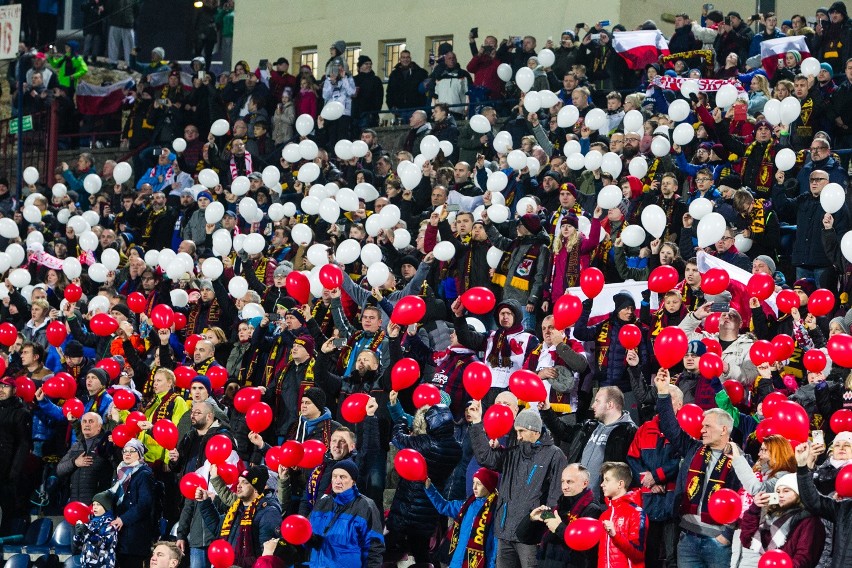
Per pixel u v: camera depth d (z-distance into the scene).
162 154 51.97
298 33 64.25
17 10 56.25
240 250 41.12
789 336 28.77
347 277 34.34
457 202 40.22
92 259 45.22
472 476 29.08
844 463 23.39
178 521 31.48
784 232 38.84
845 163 41.75
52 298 44.25
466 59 59.25
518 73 44.31
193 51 67.88
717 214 33.75
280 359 33.81
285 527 25.59
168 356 36.25
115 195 52.12
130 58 67.12
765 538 23.22
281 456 27.23
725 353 29.83
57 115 60.72
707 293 30.42
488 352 31.39
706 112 40.22
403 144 53.03
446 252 36.03
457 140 46.84
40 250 44.62
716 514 23.00
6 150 60.84
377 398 30.69
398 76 54.59
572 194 36.22
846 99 40.75
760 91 42.72
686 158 42.25
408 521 27.75
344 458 27.66
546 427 27.41
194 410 31.11
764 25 48.72
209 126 55.56
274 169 45.09
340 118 52.31
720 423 24.55
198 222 46.22
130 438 31.58
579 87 44.84
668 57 47.62
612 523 24.09
